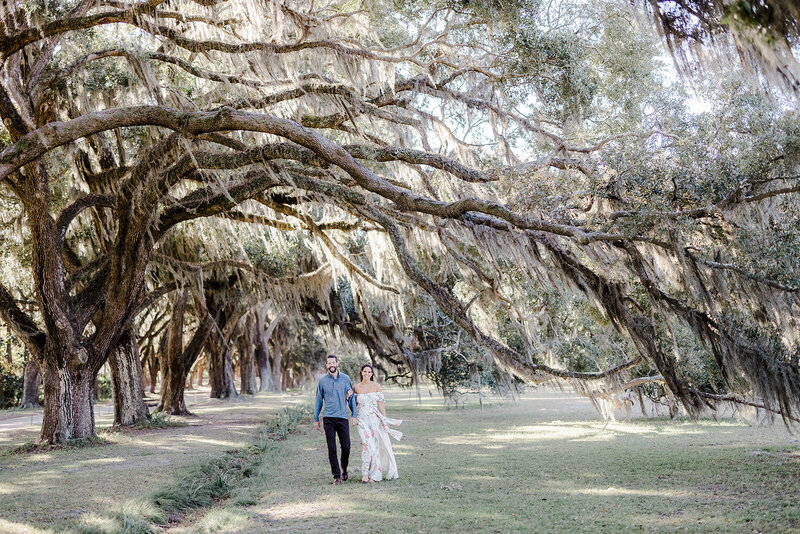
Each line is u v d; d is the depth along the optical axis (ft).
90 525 19.30
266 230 67.00
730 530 16.72
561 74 38.70
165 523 21.91
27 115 42.29
